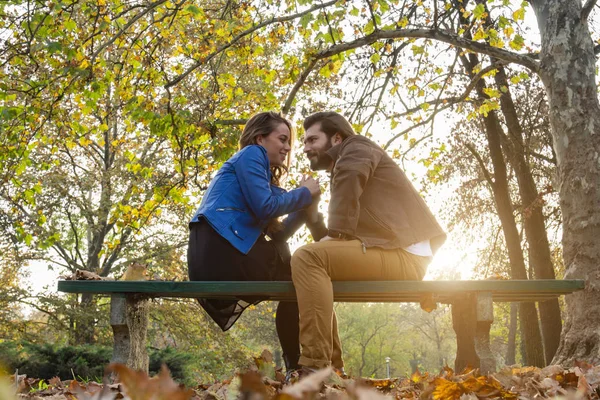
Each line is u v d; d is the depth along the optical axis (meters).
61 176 19.33
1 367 0.56
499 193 13.56
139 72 9.51
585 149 6.64
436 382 2.33
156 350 16.41
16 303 21.84
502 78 12.91
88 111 9.65
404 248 3.28
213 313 3.60
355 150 3.33
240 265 3.32
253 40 9.43
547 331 11.56
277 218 3.55
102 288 3.32
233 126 9.55
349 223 3.18
